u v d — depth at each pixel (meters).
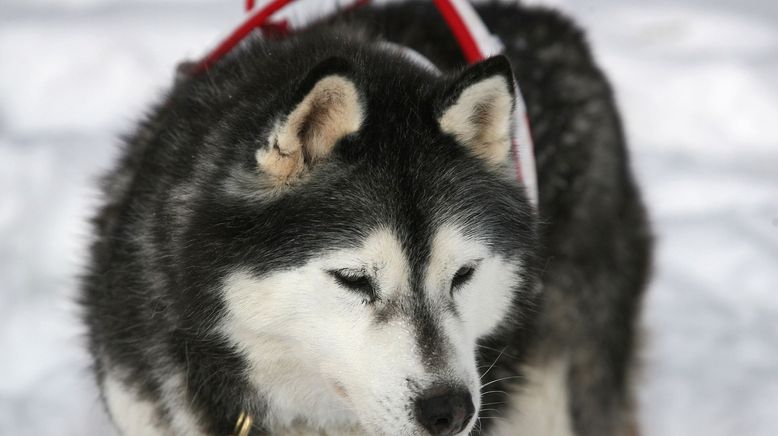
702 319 8.26
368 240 4.59
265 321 4.71
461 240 4.75
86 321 5.54
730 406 7.40
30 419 6.80
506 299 5.16
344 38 5.45
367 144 4.69
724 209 9.60
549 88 6.54
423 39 6.34
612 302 6.81
